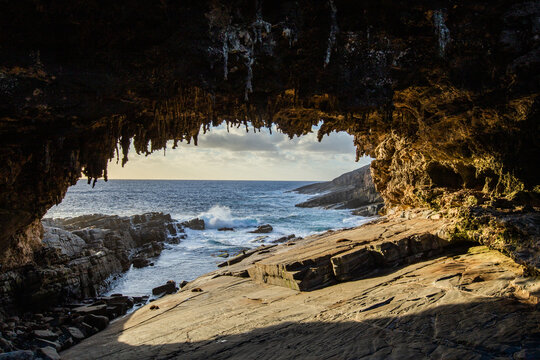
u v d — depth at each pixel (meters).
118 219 29.02
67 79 6.33
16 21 5.44
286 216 53.31
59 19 5.52
